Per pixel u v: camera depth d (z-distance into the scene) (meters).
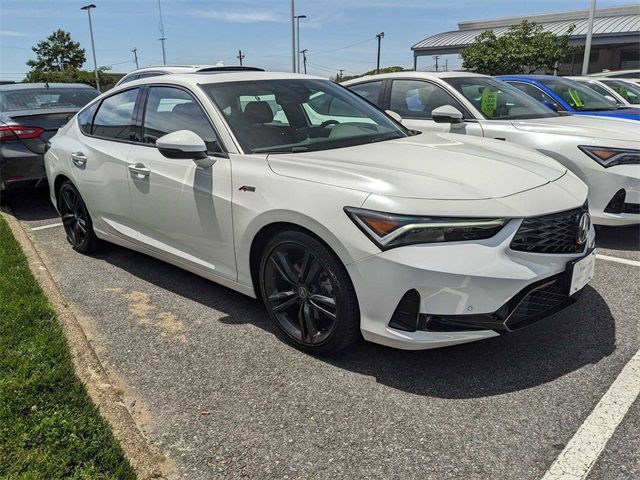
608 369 2.87
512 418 2.51
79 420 2.41
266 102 3.70
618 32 27.55
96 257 4.94
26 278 4.04
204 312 3.73
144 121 4.01
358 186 2.76
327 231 2.75
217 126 3.45
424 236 2.57
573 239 2.87
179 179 3.54
